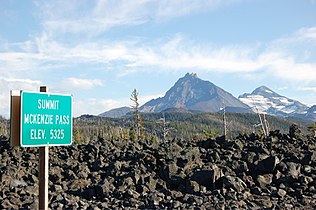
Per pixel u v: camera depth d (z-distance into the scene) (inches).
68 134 356.5
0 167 744.3
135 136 2055.9
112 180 665.0
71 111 359.3
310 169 659.4
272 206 537.0
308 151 729.6
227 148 780.6
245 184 619.2
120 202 573.0
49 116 339.9
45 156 342.0
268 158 668.7
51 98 341.4
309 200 555.8
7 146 866.8
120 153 810.2
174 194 596.4
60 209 535.8
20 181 684.1
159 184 646.5
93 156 817.5
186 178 649.0
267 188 610.9
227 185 608.4
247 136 880.3
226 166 678.5
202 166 681.0
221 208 524.4
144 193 611.8
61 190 648.4
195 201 563.5
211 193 595.5
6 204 560.1
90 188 637.3
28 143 323.6
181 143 866.1
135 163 722.2
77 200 582.9
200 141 877.2
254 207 536.1
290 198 573.9
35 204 546.6
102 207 552.1
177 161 713.0
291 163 662.5
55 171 720.3
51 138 341.4
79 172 717.9
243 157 706.8
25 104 322.3
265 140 831.1
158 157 740.7
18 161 791.1
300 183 614.9
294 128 871.1
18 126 322.7
